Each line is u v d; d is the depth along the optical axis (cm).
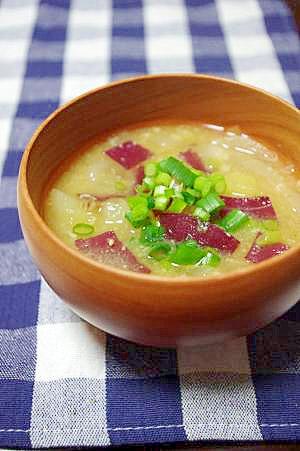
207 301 30
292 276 31
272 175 38
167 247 33
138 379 34
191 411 33
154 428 32
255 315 31
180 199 35
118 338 35
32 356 34
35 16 54
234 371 34
